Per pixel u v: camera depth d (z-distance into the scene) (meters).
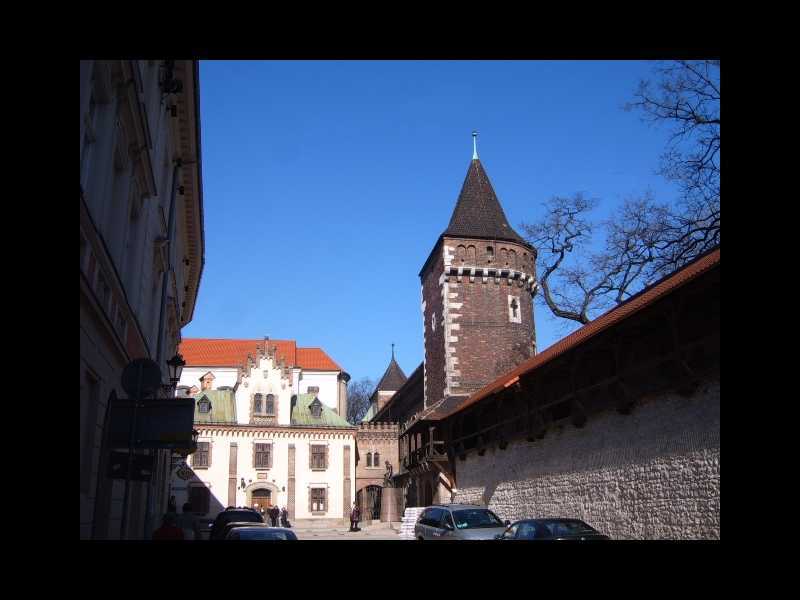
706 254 18.39
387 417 72.25
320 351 79.12
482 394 29.05
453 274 46.06
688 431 15.21
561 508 21.69
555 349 24.73
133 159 14.48
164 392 20.98
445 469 35.41
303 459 54.28
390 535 41.69
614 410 18.69
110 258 11.90
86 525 11.60
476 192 49.41
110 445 9.71
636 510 17.27
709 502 14.27
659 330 17.17
